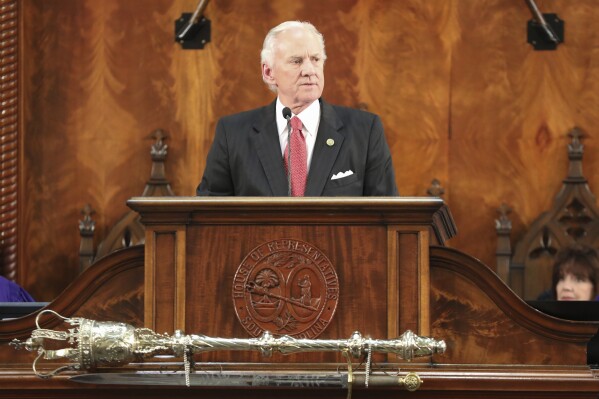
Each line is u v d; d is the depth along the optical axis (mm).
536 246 18359
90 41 18781
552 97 18750
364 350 8133
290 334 8398
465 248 18625
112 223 18656
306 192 9695
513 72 18766
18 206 18359
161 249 8547
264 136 9992
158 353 8289
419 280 8453
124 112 18781
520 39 18766
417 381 8227
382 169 9984
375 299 8438
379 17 18828
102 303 8727
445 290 8609
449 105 18766
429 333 8469
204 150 18734
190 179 18719
